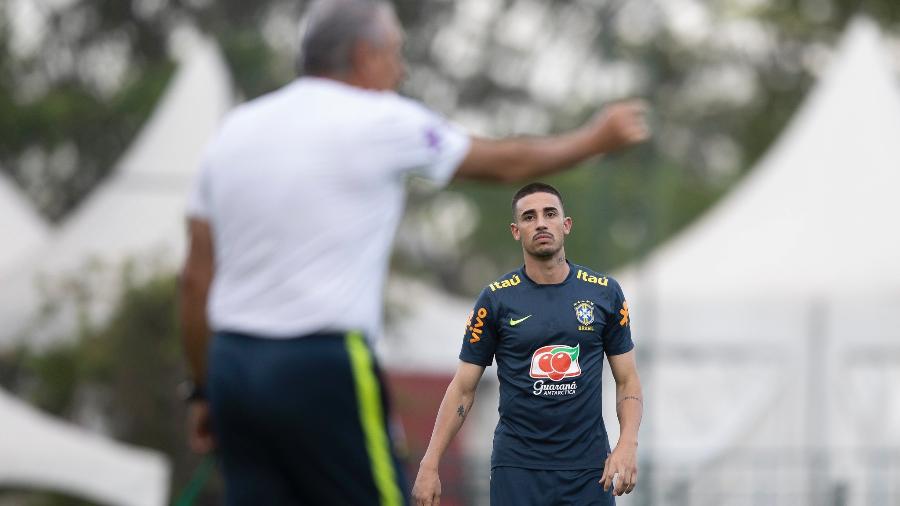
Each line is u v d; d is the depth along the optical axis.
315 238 13.39
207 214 14.16
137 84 94.69
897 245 54.72
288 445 13.31
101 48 104.19
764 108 117.31
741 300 56.75
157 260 57.75
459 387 22.88
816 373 55.50
